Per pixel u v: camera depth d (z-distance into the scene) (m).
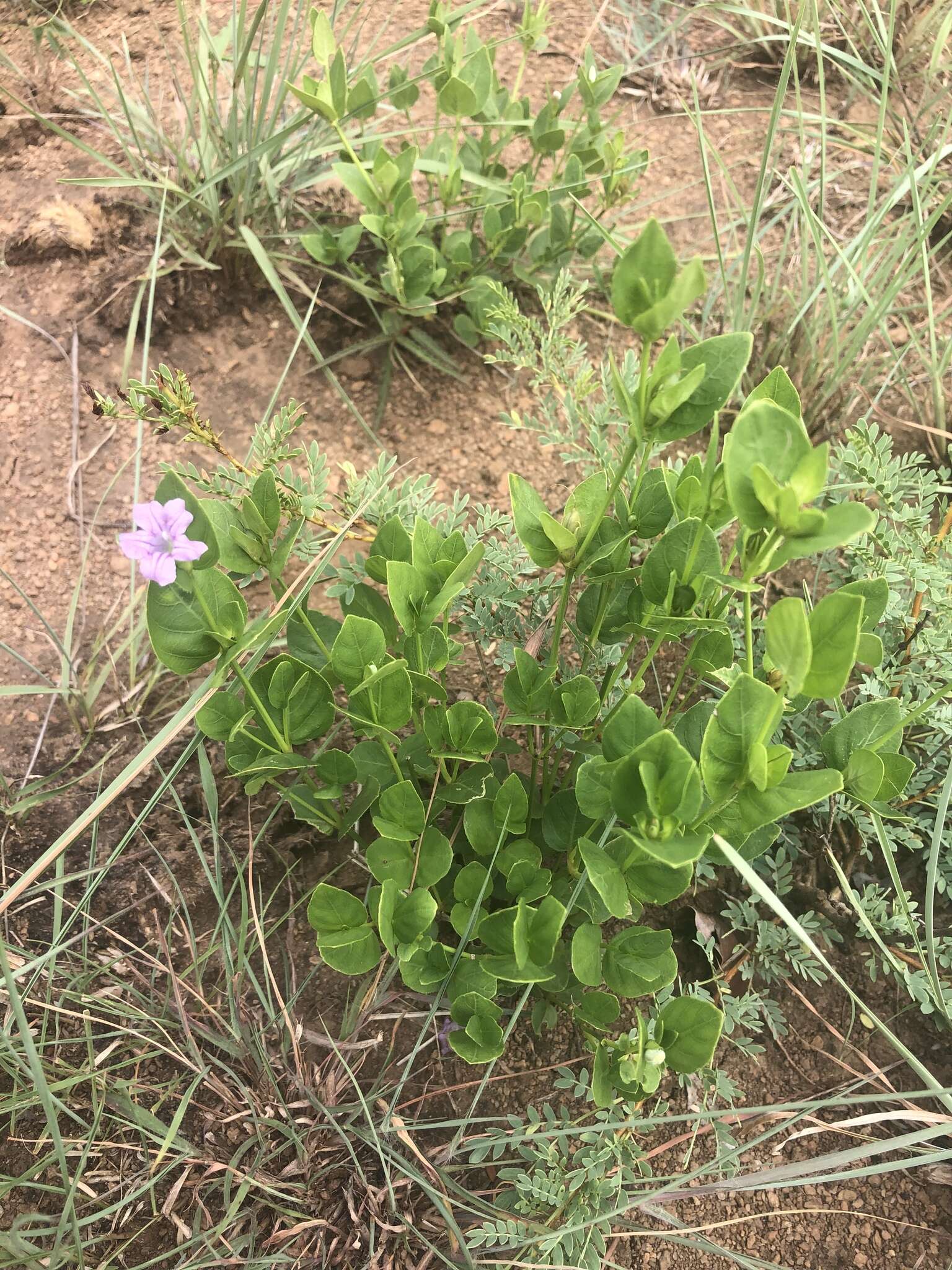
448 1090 0.39
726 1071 0.42
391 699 0.35
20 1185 0.36
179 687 0.50
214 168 0.62
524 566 0.45
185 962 0.43
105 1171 0.38
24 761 0.48
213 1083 0.38
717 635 0.36
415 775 0.42
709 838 0.29
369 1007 0.40
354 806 0.40
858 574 0.46
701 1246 0.36
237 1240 0.36
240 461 0.57
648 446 0.30
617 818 0.34
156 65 0.72
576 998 0.40
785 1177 0.38
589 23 0.80
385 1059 0.41
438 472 0.58
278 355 0.62
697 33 0.81
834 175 0.69
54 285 0.61
